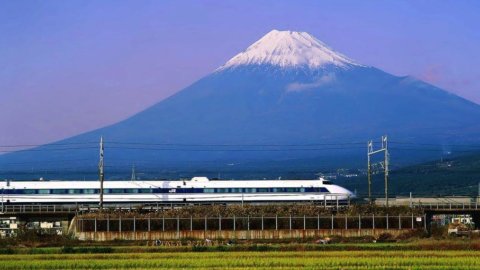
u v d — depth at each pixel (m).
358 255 86.69
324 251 91.94
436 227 122.00
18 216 129.88
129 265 80.00
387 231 114.81
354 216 115.06
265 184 152.25
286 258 84.12
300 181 153.50
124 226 112.75
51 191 149.62
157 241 107.31
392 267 77.25
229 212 116.25
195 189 151.50
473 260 81.50
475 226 138.50
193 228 113.50
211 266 78.75
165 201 150.50
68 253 92.50
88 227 112.38
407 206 125.94
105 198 149.88
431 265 78.38
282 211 117.06
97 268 78.56
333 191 152.88
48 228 133.62
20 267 79.31
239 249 95.06
